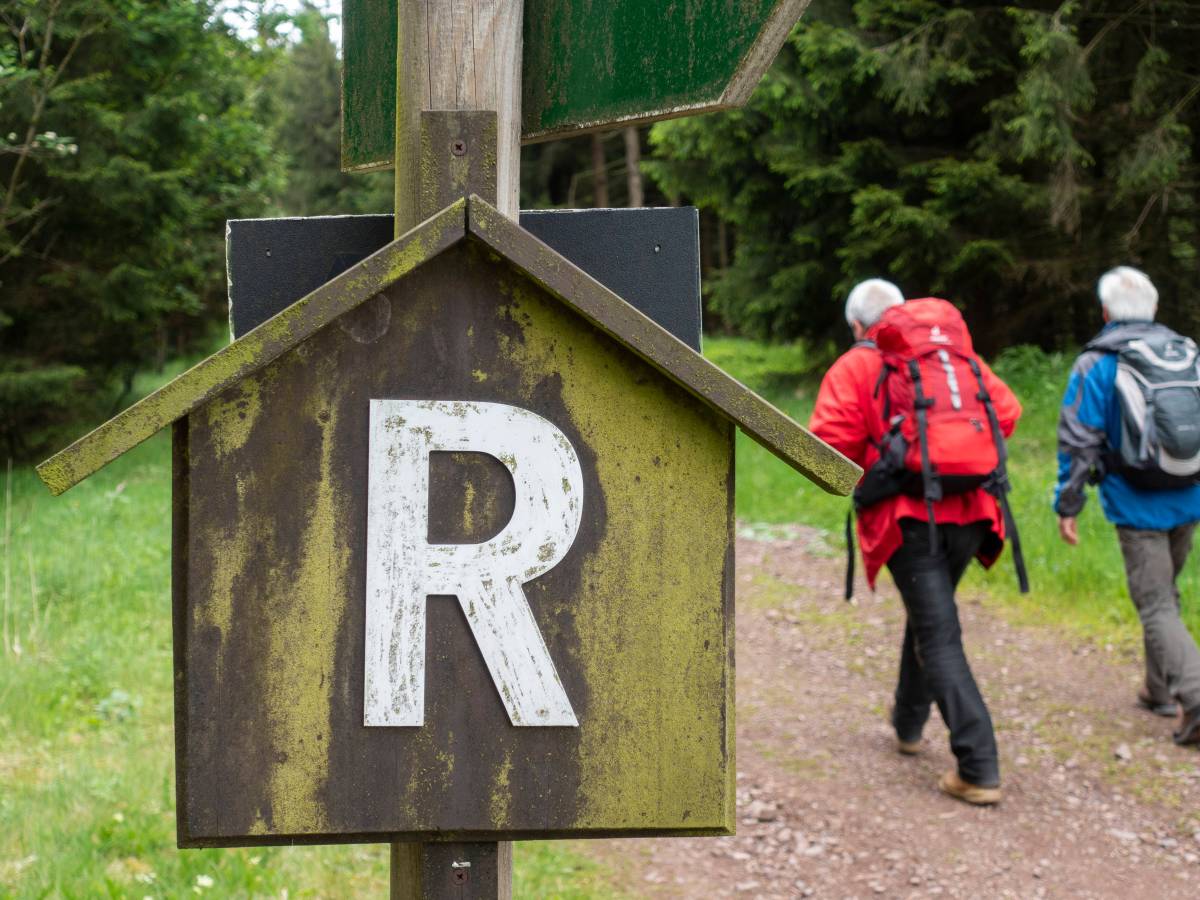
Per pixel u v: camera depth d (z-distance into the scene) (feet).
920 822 13.34
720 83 4.41
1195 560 21.35
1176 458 14.34
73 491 31.81
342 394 4.76
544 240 5.37
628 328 4.65
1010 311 47.32
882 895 11.78
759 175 48.19
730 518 4.95
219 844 4.82
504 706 4.83
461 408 4.80
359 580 4.78
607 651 4.91
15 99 31.58
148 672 16.49
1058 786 14.15
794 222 49.70
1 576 20.59
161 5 36.14
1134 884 11.92
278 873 10.67
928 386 13.08
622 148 93.20
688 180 50.29
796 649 20.06
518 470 4.82
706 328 88.89
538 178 91.04
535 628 4.84
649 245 5.39
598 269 5.37
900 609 22.15
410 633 4.76
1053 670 18.11
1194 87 38.96
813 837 13.05
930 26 41.27
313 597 4.76
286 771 4.76
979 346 47.50
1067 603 20.99
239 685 4.73
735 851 12.76
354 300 4.59
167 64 37.47
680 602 4.94
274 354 4.56
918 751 15.38
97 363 40.88
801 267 47.80
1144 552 14.97
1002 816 13.43
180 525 4.76
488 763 4.85
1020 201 40.93
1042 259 43.01
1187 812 13.32
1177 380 14.35
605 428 4.89
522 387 4.85
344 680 4.77
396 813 4.81
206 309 54.75
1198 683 14.69
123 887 10.07
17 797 11.86
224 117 45.14
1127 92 41.16
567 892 11.38
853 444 13.51
